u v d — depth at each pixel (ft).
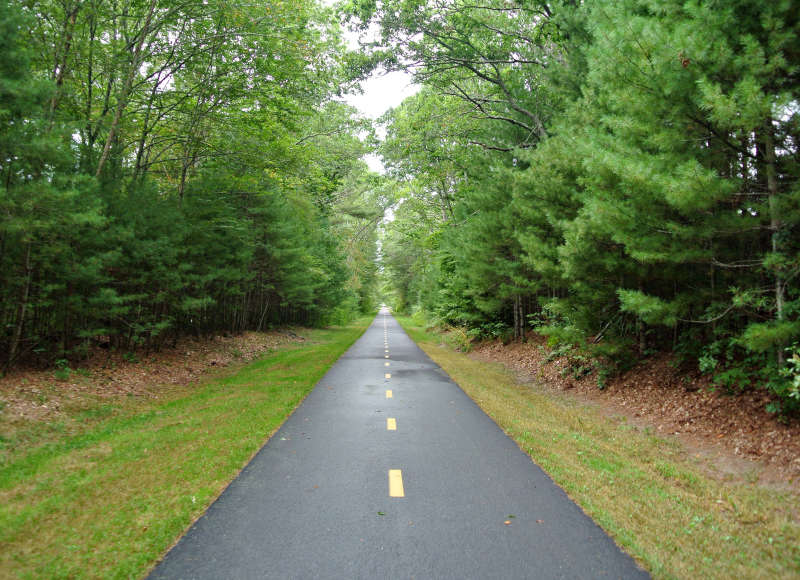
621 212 24.12
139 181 44.37
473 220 57.93
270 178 59.62
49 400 27.94
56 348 36.42
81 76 40.78
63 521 13.38
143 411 29.81
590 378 37.91
